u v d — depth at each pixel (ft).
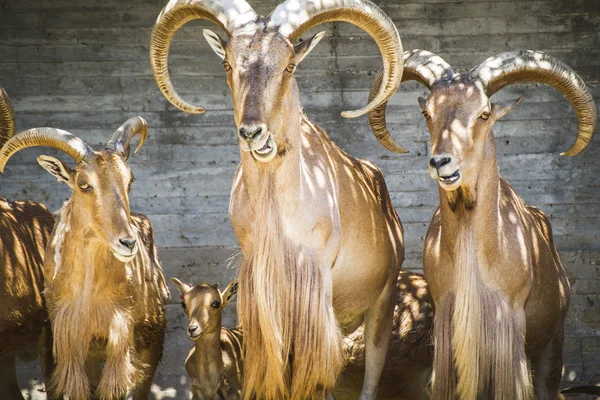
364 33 38.11
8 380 32.50
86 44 38.17
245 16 21.06
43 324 29.91
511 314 23.67
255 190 21.83
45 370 29.84
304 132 24.41
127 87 38.11
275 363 21.29
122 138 26.16
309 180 22.48
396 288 28.99
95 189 24.11
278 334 21.22
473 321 22.91
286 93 20.47
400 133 37.93
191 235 37.52
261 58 20.10
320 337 21.44
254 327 21.57
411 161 37.81
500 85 23.95
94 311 25.25
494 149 23.49
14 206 31.48
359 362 30.22
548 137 37.63
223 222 37.65
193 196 37.78
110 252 25.05
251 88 19.74
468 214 23.18
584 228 37.24
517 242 24.14
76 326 24.97
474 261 23.13
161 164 37.86
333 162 25.04
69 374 24.84
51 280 25.72
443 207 23.65
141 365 26.99
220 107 38.06
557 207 37.42
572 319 36.55
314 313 21.43
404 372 30.12
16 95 37.93
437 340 23.63
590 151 37.50
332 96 38.11
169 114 38.06
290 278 21.42
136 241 24.14
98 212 24.06
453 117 22.38
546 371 28.91
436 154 21.99
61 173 24.97
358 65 38.11
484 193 23.26
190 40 38.22
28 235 30.45
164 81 22.71
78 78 38.06
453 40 38.06
